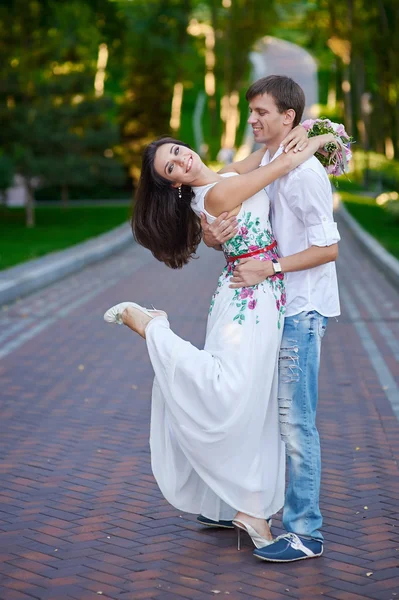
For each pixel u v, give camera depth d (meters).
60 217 34.91
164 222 4.61
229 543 4.66
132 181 48.47
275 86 4.45
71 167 29.55
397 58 41.28
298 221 4.43
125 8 61.00
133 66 47.28
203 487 4.71
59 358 9.95
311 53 93.56
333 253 4.35
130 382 8.76
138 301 14.39
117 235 27.66
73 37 36.97
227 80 66.75
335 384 8.62
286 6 88.56
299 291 4.42
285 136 4.51
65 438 6.79
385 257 19.06
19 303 14.38
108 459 6.23
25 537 4.72
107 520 5.00
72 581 4.14
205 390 4.30
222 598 3.94
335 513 5.07
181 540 4.70
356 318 12.62
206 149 61.62
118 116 47.84
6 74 29.19
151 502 5.33
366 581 4.12
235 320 4.36
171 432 4.58
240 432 4.33
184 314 12.94
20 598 3.94
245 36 66.25
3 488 5.59
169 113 47.97
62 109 29.67
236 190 4.31
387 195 40.31
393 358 9.85
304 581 4.13
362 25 48.91
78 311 13.45
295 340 4.41
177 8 61.47
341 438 6.74
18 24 29.22
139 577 4.19
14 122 28.95
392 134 49.12
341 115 65.19
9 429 7.07
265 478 4.44
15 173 29.53
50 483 5.69
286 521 4.47
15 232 27.77
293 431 4.42
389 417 7.37
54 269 17.39
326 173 4.42
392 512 5.09
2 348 10.59
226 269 4.57
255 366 4.30
